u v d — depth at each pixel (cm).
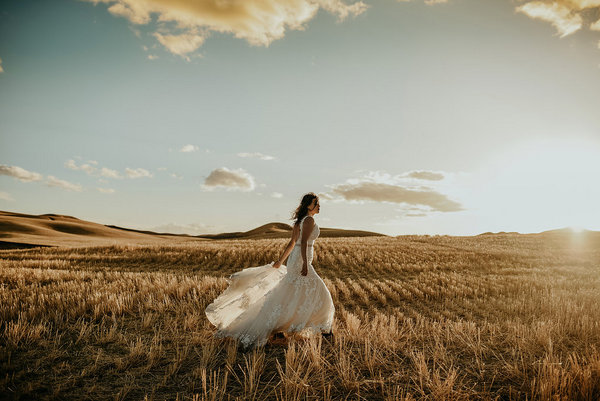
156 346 409
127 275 1098
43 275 1010
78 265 1644
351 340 455
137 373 350
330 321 447
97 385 322
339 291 1002
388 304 838
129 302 646
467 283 1156
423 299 904
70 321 530
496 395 311
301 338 449
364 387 327
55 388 312
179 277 1101
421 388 309
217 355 394
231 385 327
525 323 603
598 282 1155
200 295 755
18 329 436
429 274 1432
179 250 2259
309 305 429
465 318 693
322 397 307
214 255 2097
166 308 634
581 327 509
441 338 476
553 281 1163
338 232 7569
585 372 313
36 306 591
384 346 429
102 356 393
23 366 353
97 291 726
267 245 2912
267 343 430
